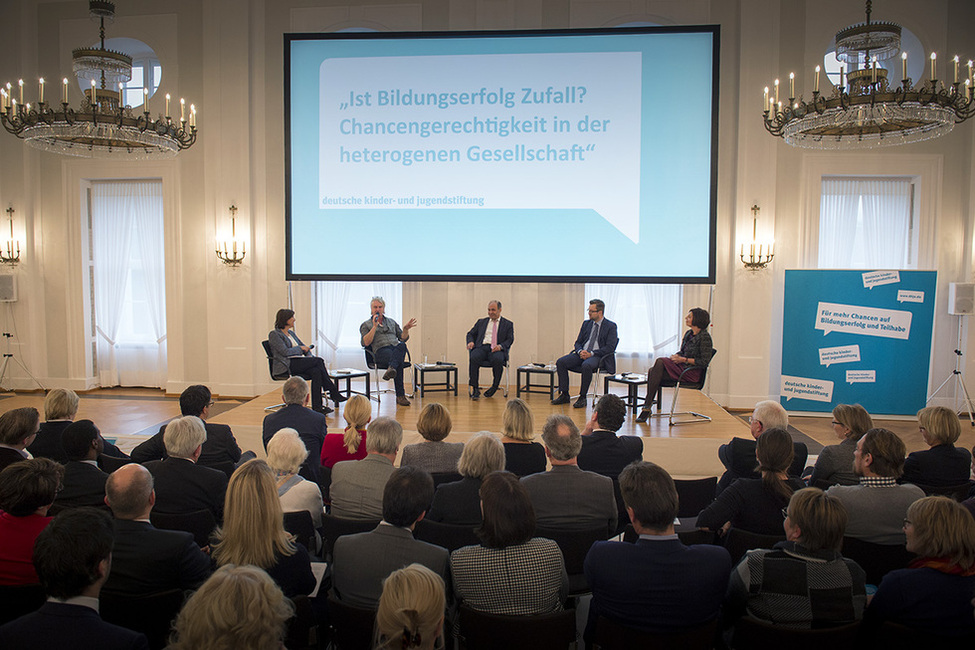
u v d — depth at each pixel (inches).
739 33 293.1
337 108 287.4
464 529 96.2
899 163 295.9
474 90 282.2
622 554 71.3
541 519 100.0
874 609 73.0
